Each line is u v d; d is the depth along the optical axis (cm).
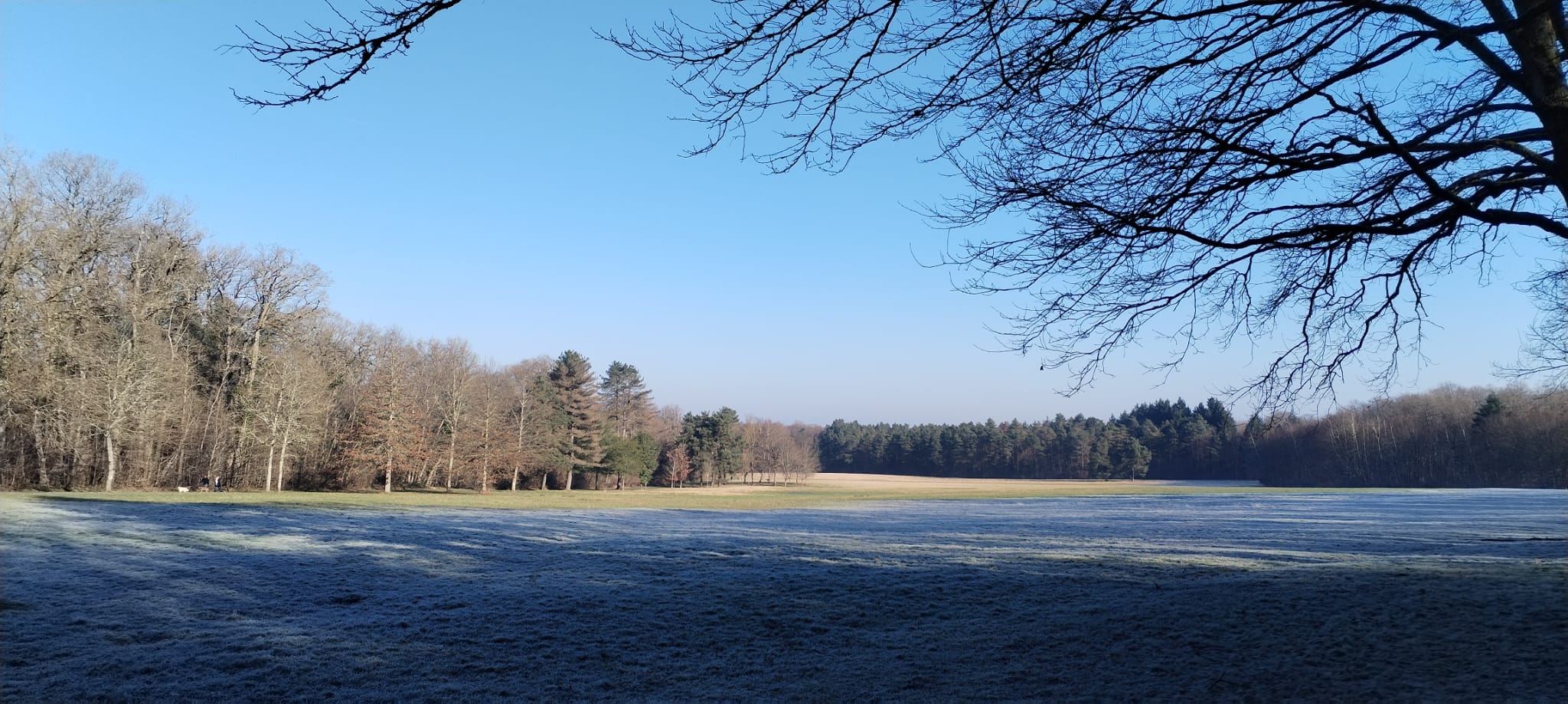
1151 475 13712
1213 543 2014
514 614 1083
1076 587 1271
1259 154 589
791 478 12531
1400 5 583
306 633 962
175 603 1105
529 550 1784
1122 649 866
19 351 3656
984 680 776
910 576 1396
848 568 1503
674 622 1050
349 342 6469
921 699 724
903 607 1140
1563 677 679
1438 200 564
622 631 998
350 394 6278
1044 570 1460
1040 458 14262
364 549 1738
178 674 787
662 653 902
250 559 1528
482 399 6844
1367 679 710
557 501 4641
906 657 874
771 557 1677
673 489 8806
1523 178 585
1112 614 1041
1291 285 752
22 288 3603
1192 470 13000
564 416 8162
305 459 5778
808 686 775
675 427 11788
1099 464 13562
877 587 1290
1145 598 1155
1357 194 720
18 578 1227
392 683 782
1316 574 1339
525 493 6088
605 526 2550
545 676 812
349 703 719
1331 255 702
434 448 6500
